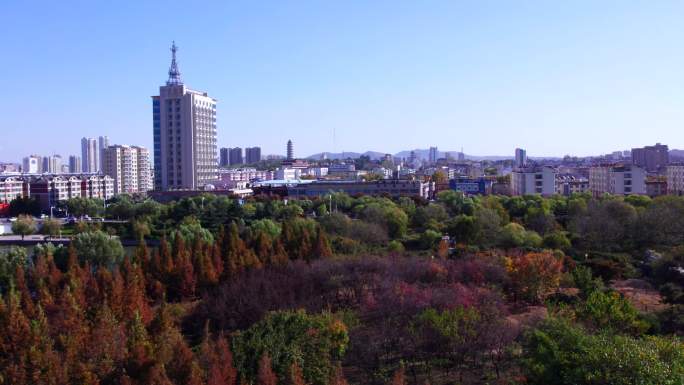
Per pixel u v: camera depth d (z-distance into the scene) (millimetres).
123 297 76500
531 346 52281
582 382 40688
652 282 91500
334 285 83250
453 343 59094
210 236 138250
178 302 92875
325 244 109625
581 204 157250
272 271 90812
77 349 54375
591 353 41344
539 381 44438
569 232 138125
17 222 189500
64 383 49219
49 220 195375
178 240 110688
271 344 52531
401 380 52000
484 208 151125
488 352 61594
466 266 87188
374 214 151750
